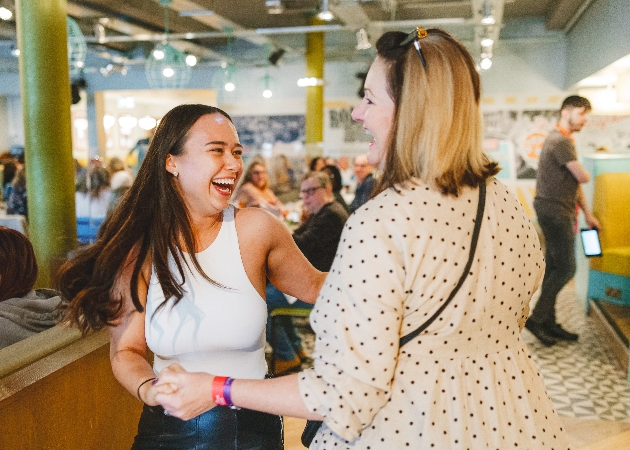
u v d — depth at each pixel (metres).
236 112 11.35
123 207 1.42
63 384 1.67
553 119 9.62
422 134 0.97
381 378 0.91
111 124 12.62
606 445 2.89
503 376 1.02
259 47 11.28
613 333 4.34
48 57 3.29
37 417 1.56
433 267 0.94
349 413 0.90
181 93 11.99
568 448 1.08
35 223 3.40
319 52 9.23
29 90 3.30
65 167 3.43
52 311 1.96
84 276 1.41
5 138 13.09
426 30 1.01
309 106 9.42
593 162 5.28
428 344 0.97
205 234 1.42
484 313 0.99
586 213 4.70
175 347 1.38
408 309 0.96
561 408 3.37
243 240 1.42
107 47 10.95
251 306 1.41
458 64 0.97
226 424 1.35
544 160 4.43
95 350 1.82
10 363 1.49
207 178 1.36
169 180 1.39
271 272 1.56
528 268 1.06
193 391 1.00
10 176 7.91
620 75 7.12
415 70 0.97
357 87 10.65
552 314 4.62
